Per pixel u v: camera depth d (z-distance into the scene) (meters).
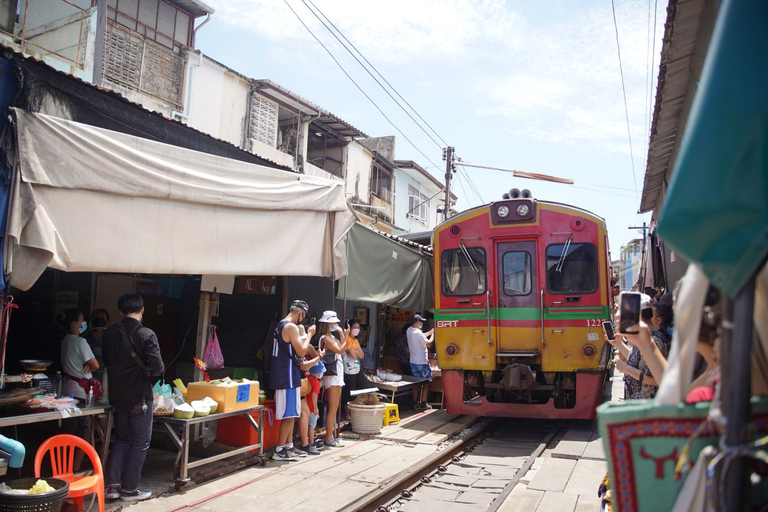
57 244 4.73
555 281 9.22
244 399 6.76
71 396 5.58
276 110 18.92
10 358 7.96
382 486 6.21
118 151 5.20
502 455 8.27
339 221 7.92
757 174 1.52
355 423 8.84
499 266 9.52
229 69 17.12
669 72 6.61
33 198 4.53
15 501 3.82
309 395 7.80
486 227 9.62
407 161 27.50
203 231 6.03
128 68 14.29
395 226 26.61
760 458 1.60
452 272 9.81
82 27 12.51
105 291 8.28
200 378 7.37
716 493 1.60
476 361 9.41
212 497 5.67
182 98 15.74
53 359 7.80
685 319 1.86
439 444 8.48
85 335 6.87
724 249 1.55
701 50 5.89
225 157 6.61
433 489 6.54
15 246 4.47
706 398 2.03
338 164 22.73
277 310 8.84
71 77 4.90
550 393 9.59
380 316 12.98
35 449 6.53
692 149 1.60
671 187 1.62
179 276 8.87
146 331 5.48
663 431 1.83
